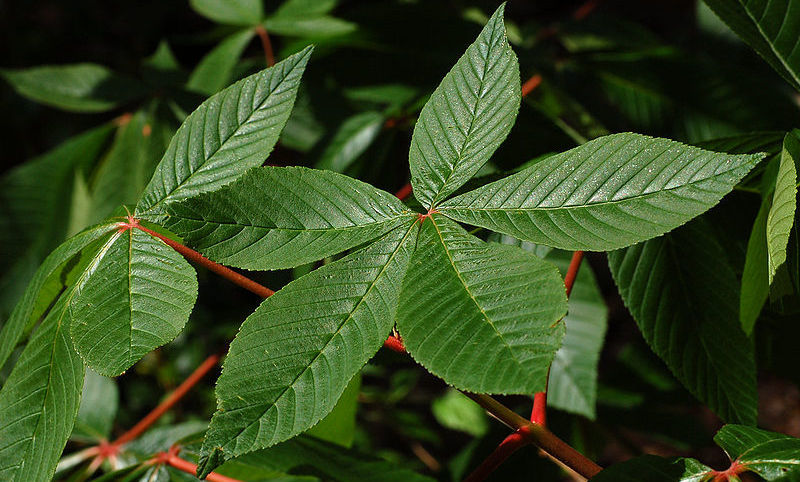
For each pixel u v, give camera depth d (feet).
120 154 4.35
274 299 2.47
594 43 4.61
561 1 8.36
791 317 3.13
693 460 2.52
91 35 10.46
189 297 2.56
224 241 2.54
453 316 2.39
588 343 3.69
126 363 2.51
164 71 4.43
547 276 2.38
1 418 2.58
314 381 2.42
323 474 3.10
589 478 2.58
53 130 8.90
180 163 2.70
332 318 2.46
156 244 2.63
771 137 2.83
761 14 2.83
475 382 2.32
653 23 8.16
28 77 4.35
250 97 2.72
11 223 4.69
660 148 2.48
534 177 2.53
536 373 2.30
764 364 3.24
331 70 4.34
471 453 4.51
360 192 2.58
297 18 4.29
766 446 2.51
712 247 2.93
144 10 10.54
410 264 2.48
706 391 2.87
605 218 2.47
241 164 2.68
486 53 2.62
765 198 2.75
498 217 2.52
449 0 4.89
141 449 3.54
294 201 2.57
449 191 2.56
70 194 4.74
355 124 3.67
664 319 2.89
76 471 3.55
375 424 8.34
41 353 2.61
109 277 2.61
